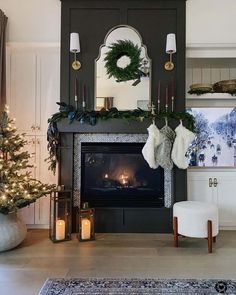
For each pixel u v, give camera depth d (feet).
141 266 8.13
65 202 10.66
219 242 10.37
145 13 11.79
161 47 11.76
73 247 9.76
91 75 11.73
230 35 11.84
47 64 12.09
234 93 12.80
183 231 9.68
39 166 11.96
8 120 10.41
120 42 11.76
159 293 6.55
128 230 11.57
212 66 13.51
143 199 11.93
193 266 8.16
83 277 7.38
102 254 9.09
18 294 6.50
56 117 11.29
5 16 11.87
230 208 12.05
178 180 11.60
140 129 11.42
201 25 11.85
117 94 11.75
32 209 12.07
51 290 6.66
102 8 11.78
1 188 9.74
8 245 9.26
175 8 11.76
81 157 11.97
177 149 11.16
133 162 12.10
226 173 12.10
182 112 11.41
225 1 11.88
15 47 11.98
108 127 11.40
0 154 10.18
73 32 11.74
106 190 12.05
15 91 12.04
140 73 11.75
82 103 11.72
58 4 12.07
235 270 7.89
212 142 13.39
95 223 11.60
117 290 6.68
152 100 11.71
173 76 11.72
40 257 8.80
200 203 10.33
